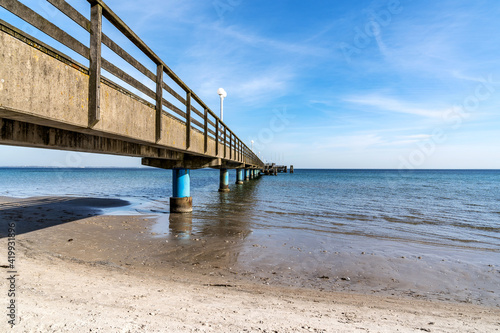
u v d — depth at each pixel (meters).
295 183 46.94
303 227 11.88
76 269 5.88
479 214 16.52
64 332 2.54
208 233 10.21
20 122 3.67
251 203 19.34
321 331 3.14
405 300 5.29
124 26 4.34
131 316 3.20
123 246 8.34
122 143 6.54
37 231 9.88
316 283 6.09
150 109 5.66
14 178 62.84
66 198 20.83
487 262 7.73
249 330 3.01
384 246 9.20
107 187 34.72
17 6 2.55
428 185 46.97
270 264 7.20
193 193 26.64
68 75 3.27
